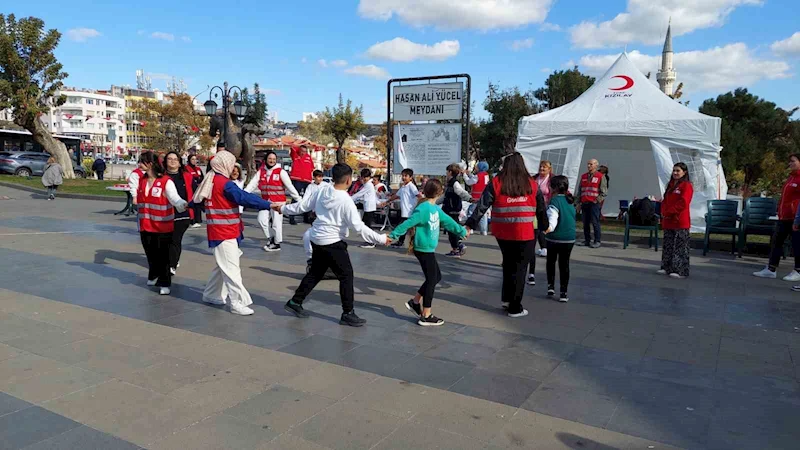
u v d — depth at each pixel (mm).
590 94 15164
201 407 3648
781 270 8883
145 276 7559
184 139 51688
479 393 3951
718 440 3340
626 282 7812
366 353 4734
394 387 4027
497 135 36688
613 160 18328
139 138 104938
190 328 5328
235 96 24391
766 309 6426
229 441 3223
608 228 13727
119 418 3479
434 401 3805
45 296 6355
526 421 3537
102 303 6133
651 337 5316
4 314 5617
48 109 30062
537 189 6059
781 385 4207
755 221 10031
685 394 4004
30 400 3701
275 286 7168
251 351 4727
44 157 31391
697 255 10391
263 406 3678
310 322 5613
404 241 11492
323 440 3252
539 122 14336
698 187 13164
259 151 36906
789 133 43406
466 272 8359
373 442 3236
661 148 13312
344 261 5484
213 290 6199
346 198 5371
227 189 5672
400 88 14406
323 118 52375
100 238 10781
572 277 8133
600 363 4598
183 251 9641
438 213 5559
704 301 6766
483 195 5863
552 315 6043
